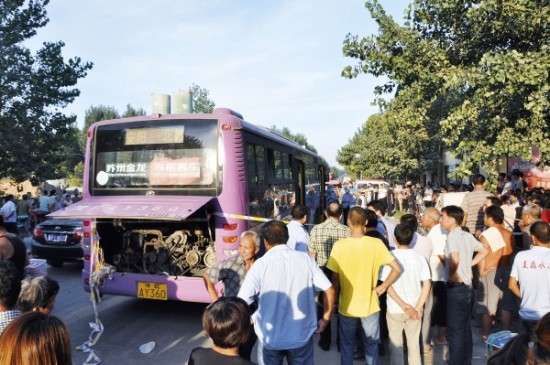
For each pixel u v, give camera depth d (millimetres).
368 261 4336
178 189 6484
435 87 9281
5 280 3111
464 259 4742
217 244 6277
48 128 21094
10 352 1841
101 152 6902
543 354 2199
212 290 4555
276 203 8547
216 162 6406
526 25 7895
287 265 3639
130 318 6902
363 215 4398
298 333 3543
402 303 4273
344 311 4348
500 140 7938
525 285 4441
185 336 6102
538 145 7832
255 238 4520
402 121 10242
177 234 6789
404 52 9258
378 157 34219
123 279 6469
